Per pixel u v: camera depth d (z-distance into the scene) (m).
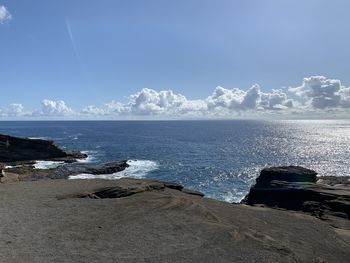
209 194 49.28
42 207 19.17
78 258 12.40
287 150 112.12
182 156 89.81
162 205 19.12
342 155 100.62
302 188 33.41
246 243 14.49
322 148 121.06
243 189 52.59
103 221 16.59
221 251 13.52
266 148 117.81
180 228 15.71
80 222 16.44
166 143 128.12
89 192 22.70
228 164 77.81
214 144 128.38
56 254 12.66
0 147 71.88
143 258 12.61
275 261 13.06
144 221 16.55
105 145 115.81
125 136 164.75
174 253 13.12
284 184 36.12
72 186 25.72
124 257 12.63
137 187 24.27
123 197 22.03
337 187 33.94
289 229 18.78
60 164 69.69
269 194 35.53
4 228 15.33
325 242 17.62
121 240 14.23
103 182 27.77
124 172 63.62
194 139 152.88
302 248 15.91
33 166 65.56
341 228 23.62
